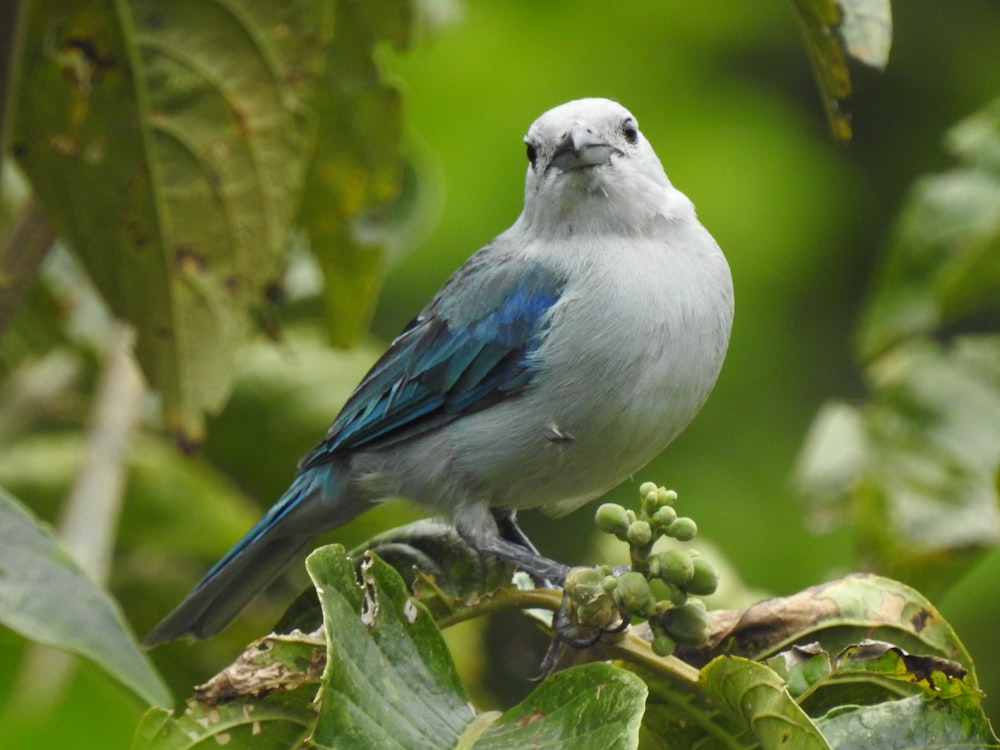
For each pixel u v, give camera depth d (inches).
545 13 698.8
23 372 475.8
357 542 485.7
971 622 577.9
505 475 392.5
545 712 229.1
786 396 709.9
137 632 444.8
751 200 708.7
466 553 316.5
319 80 378.0
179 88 322.7
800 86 750.5
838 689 258.8
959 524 436.5
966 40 833.5
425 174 431.8
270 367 481.1
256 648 248.7
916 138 821.2
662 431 383.9
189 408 340.2
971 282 461.4
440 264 675.4
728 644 274.7
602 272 380.5
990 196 450.0
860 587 277.1
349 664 227.0
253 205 330.3
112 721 147.7
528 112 678.5
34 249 344.5
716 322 385.4
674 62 720.3
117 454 385.1
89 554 361.7
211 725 246.1
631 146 406.0
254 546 410.0
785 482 681.6
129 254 332.5
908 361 457.7
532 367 382.0
